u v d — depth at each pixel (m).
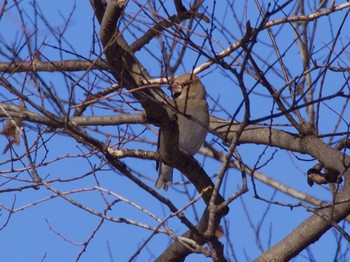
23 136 9.83
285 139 12.40
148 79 10.05
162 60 11.13
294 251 11.33
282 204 9.90
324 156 11.95
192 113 13.51
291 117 12.27
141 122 10.85
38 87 10.16
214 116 14.09
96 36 10.45
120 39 9.82
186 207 9.93
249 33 9.41
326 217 10.02
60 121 9.76
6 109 9.88
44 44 10.38
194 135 13.66
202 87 13.59
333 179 12.34
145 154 11.41
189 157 11.27
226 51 10.88
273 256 11.33
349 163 10.65
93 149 11.88
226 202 10.02
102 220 10.58
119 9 9.36
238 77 8.93
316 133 12.26
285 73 12.43
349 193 11.29
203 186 11.42
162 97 10.03
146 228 9.84
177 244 12.02
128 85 9.93
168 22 10.45
